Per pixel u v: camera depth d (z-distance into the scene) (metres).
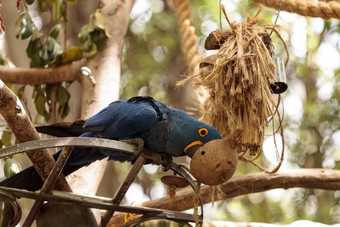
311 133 17.62
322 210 16.88
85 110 9.80
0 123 9.84
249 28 6.94
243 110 6.57
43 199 6.46
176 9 10.52
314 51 16.45
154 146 7.05
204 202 9.20
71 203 6.52
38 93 10.62
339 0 9.63
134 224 6.70
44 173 6.73
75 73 10.44
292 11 9.08
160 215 6.58
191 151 6.57
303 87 19.28
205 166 6.14
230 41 6.84
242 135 6.46
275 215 18.30
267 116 6.66
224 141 6.28
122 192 6.46
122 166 20.38
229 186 9.32
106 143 6.06
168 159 7.05
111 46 10.67
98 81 10.12
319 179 9.48
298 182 9.45
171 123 6.91
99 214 7.43
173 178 6.63
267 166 17.80
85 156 7.68
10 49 18.39
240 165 18.05
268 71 6.52
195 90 9.15
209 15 19.72
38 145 5.81
